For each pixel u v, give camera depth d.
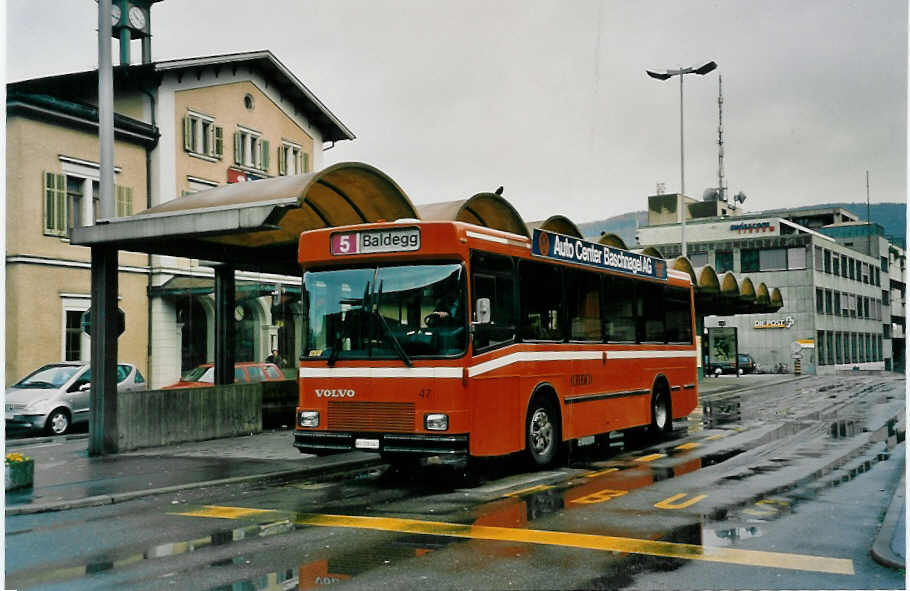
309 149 40.38
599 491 10.76
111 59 16.31
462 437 10.88
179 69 32.66
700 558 7.24
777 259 69.81
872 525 8.58
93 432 15.16
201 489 11.59
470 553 7.45
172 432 16.52
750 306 45.72
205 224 13.89
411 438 10.98
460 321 11.09
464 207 15.97
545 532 8.30
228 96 35.38
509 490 10.92
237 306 34.72
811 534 8.17
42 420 21.41
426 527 8.59
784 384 45.34
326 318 11.74
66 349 27.92
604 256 15.20
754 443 16.39
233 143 35.59
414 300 11.29
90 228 15.02
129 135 30.69
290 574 6.86
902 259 105.25
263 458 14.27
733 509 9.45
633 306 16.34
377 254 11.48
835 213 95.38
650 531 8.32
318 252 11.84
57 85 31.91
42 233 27.17
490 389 11.44
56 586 6.65
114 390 15.37
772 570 6.86
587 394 14.16
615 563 7.08
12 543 8.25
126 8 34.06
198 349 33.19
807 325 68.31
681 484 11.28
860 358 82.50
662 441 16.92
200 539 8.27
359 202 15.62
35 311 26.88
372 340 11.41
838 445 15.87
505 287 12.02
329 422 11.58
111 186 16.20
